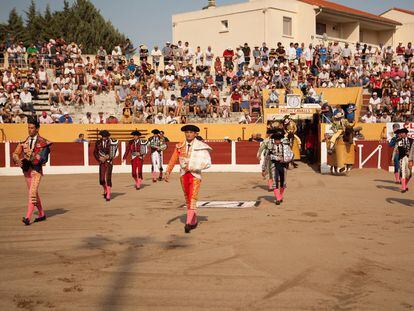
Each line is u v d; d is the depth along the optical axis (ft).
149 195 43.57
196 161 27.35
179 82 85.92
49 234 26.99
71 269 20.27
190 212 27.53
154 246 24.03
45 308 16.02
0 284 18.42
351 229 27.81
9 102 72.43
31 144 29.71
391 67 93.04
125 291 17.57
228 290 17.61
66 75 79.41
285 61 91.09
